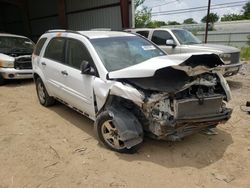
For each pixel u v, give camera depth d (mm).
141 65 3766
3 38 9828
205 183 3244
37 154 4039
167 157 3832
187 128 3660
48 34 6023
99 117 4035
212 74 4000
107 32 5211
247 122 5121
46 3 19141
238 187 3170
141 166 3619
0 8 26016
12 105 6652
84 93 4500
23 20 22438
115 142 3943
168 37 8844
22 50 9594
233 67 7621
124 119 3730
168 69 3633
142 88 3557
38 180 3391
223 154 3904
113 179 3355
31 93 7879
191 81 3602
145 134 3939
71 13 16688
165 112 3535
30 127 5133
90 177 3412
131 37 5098
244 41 35875
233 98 6770
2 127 5176
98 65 4207
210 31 40688
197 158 3801
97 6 14555
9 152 4137
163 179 3332
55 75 5398
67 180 3369
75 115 5723
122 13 12773
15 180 3412
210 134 4551
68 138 4566
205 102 3727
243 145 4168
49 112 5984
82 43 4656
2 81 8992
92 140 4453
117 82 3811
